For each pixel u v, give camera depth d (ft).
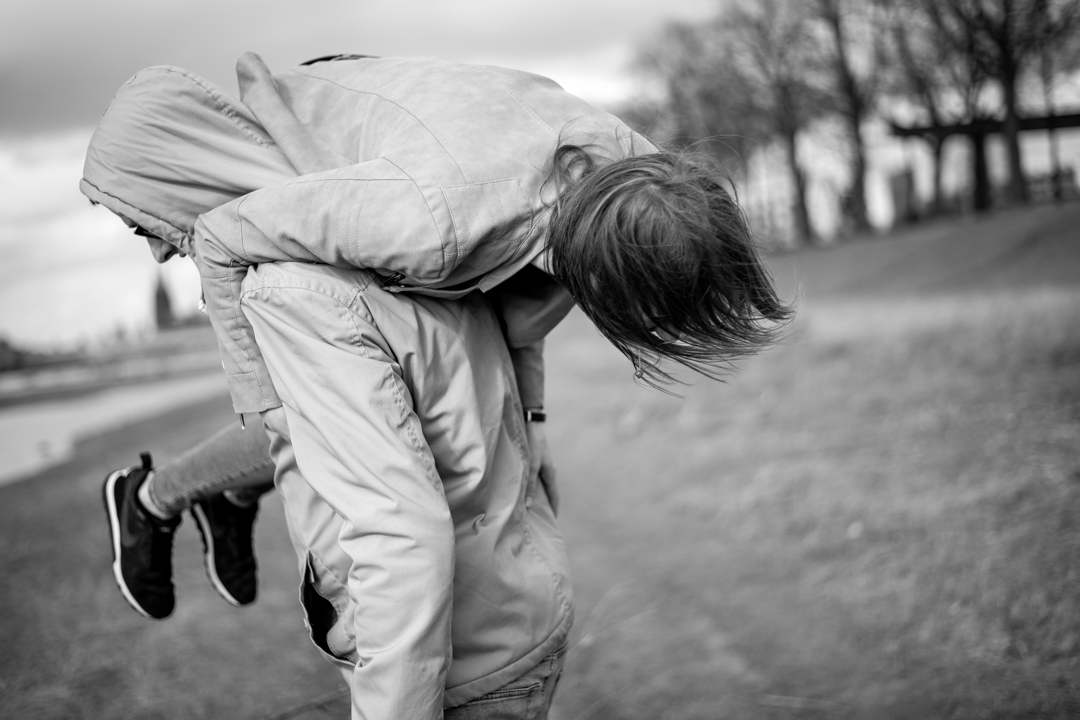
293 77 6.01
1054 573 11.10
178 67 5.58
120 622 12.26
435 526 4.56
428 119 5.01
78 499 19.43
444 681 4.65
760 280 4.86
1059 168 84.48
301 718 9.62
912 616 11.23
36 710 9.78
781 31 108.37
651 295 4.50
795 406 22.39
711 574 13.92
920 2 81.92
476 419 5.16
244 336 5.14
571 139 5.07
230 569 7.33
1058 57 77.41
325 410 4.68
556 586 5.55
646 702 10.39
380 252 4.67
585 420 27.12
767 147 121.60
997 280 45.11
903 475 16.05
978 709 9.03
